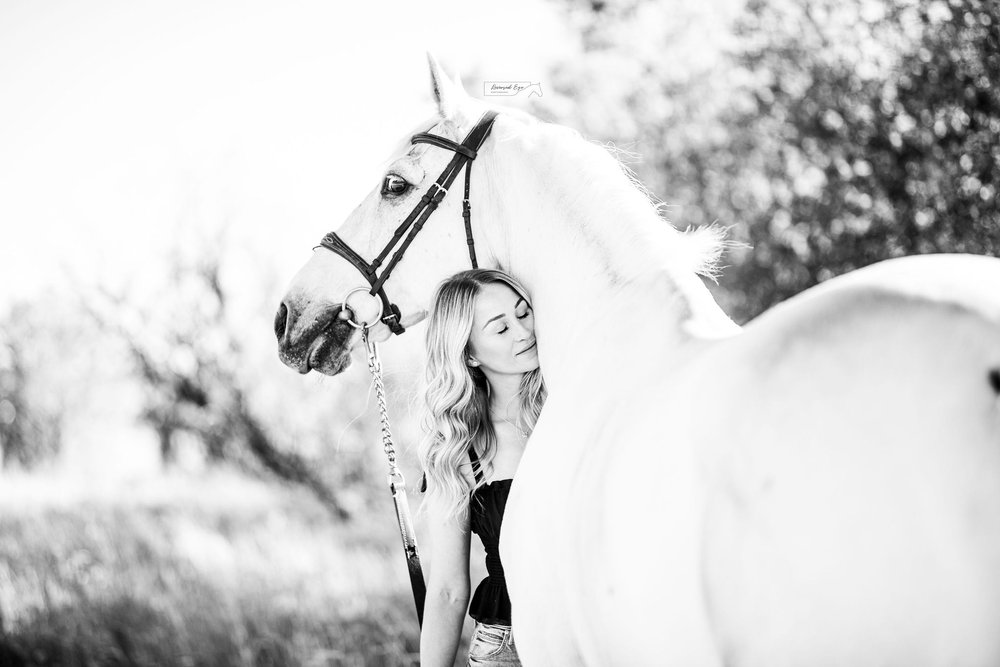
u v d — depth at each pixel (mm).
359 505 12023
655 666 1672
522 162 2641
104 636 7711
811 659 1444
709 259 2436
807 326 1537
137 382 15195
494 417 2756
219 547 10023
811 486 1439
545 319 2553
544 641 2176
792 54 7285
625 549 1708
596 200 2480
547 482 2115
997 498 1328
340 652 6961
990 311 1413
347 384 12938
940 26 6152
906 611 1375
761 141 7742
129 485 14023
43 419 16984
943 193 6164
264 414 13844
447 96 2775
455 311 2631
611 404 2021
